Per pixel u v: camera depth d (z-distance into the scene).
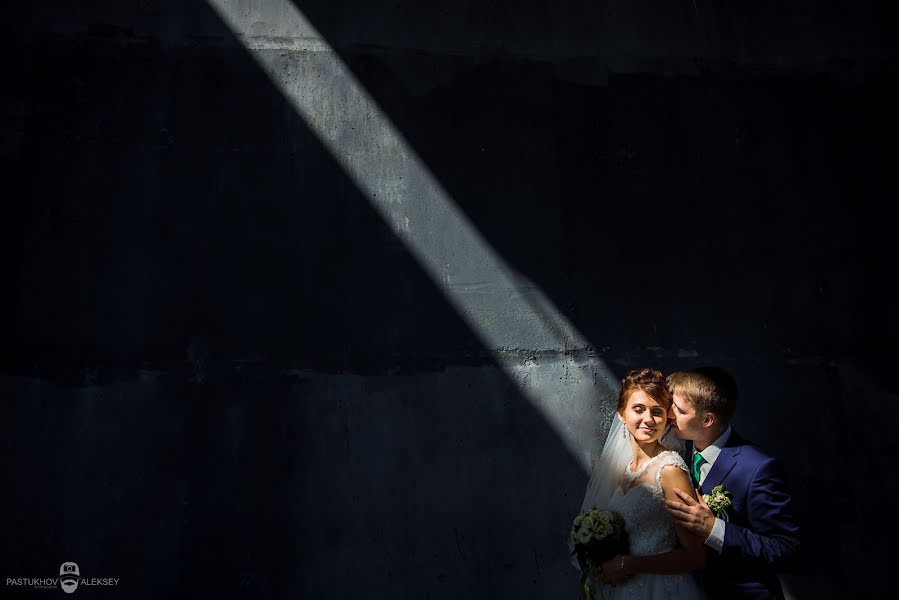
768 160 4.78
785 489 3.03
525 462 4.21
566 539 4.14
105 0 4.45
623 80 4.79
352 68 4.58
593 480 3.41
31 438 3.92
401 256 4.36
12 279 4.06
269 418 4.09
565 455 4.24
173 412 4.03
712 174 4.71
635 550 3.01
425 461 4.14
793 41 5.00
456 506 4.11
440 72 4.65
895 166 4.87
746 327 4.52
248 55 4.50
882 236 4.75
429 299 4.33
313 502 4.02
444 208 4.46
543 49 4.77
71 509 3.88
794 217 4.71
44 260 4.11
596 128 4.69
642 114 4.74
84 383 4.01
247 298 4.20
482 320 4.34
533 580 4.07
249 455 4.03
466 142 4.56
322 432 4.11
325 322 4.23
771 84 4.91
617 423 3.34
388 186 4.45
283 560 3.94
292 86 4.50
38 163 4.21
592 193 4.59
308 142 4.44
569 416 4.29
